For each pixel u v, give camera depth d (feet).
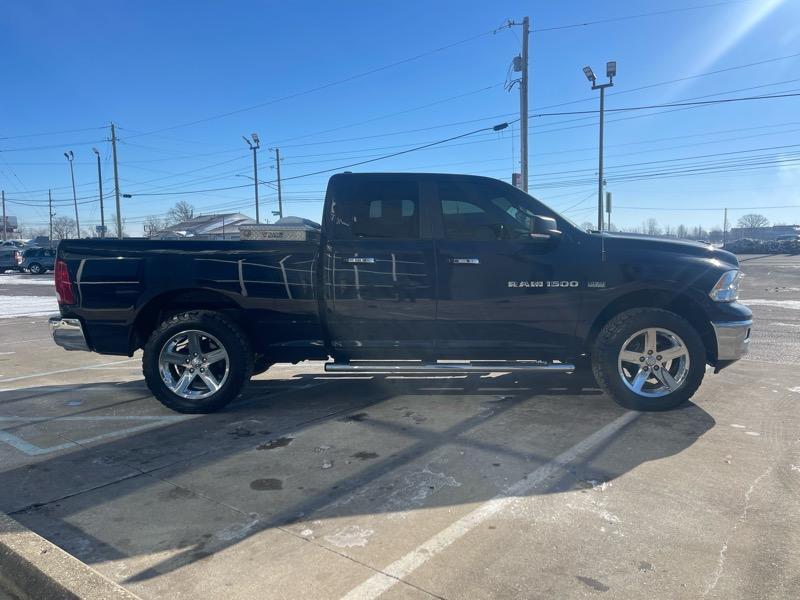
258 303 16.96
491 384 20.42
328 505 11.07
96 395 20.15
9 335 37.58
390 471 12.64
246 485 12.08
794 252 173.47
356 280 16.58
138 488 12.02
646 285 16.25
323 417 16.74
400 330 16.88
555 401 17.99
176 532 10.15
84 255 16.99
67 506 11.24
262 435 15.26
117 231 165.27
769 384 20.02
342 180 16.99
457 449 13.91
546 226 15.52
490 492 11.50
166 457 13.79
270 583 8.58
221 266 16.87
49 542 9.47
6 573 9.12
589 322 16.62
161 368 17.07
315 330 17.17
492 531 9.97
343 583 8.55
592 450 13.69
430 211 16.78
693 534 9.80
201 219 222.89
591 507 10.80
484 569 8.85
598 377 16.81
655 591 8.25
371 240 16.66
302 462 13.29
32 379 23.13
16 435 15.66
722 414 16.46
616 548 9.38
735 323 16.35
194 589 8.46
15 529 9.90
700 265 16.35
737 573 8.67
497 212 16.81
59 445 14.79
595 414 16.55
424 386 20.27
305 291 16.84
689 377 16.30
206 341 17.62
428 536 9.84
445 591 8.33
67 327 17.20
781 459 13.03
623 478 12.09
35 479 12.59
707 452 13.48
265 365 19.86
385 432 15.26
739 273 17.21
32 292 80.02
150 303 17.11
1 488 12.13
